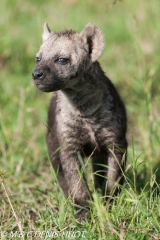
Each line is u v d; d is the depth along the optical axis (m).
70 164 16.19
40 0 36.91
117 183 14.98
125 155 16.31
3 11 32.56
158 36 28.83
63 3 37.12
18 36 30.25
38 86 15.35
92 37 16.16
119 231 13.70
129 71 26.56
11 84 25.91
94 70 16.05
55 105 17.33
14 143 20.64
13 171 19.39
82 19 33.47
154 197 15.30
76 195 15.65
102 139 16.16
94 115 15.93
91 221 14.09
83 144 16.31
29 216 15.55
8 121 22.58
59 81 15.50
